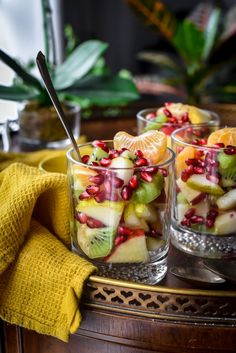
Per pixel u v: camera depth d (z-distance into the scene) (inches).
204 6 62.3
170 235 23.8
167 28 51.0
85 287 21.0
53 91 21.8
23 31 66.6
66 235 23.1
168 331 20.7
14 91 34.3
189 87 53.1
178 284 21.4
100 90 35.4
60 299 20.8
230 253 22.9
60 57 72.2
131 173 20.2
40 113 34.6
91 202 20.6
